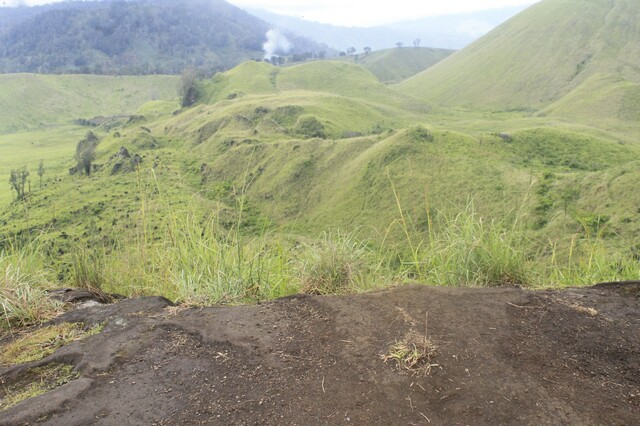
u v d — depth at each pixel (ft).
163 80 591.37
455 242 11.43
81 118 510.58
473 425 5.19
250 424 5.38
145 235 12.71
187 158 208.64
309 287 11.06
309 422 5.36
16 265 10.75
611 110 293.43
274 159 181.27
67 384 6.29
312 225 144.77
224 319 8.25
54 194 140.87
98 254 12.25
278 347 7.16
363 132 277.03
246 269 11.24
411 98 421.59
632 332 7.45
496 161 150.10
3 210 141.79
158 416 5.57
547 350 6.84
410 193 121.08
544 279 12.11
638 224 88.02
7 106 497.46
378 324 7.68
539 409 5.43
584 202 102.73
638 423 5.20
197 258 11.45
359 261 11.57
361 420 5.35
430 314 7.94
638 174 102.58
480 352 6.71
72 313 9.08
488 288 9.25
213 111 314.55
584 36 431.43
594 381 6.06
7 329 8.71
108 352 7.18
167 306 9.21
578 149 184.14
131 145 242.99
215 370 6.59
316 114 287.48
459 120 350.23
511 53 456.45
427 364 6.41
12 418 5.59
